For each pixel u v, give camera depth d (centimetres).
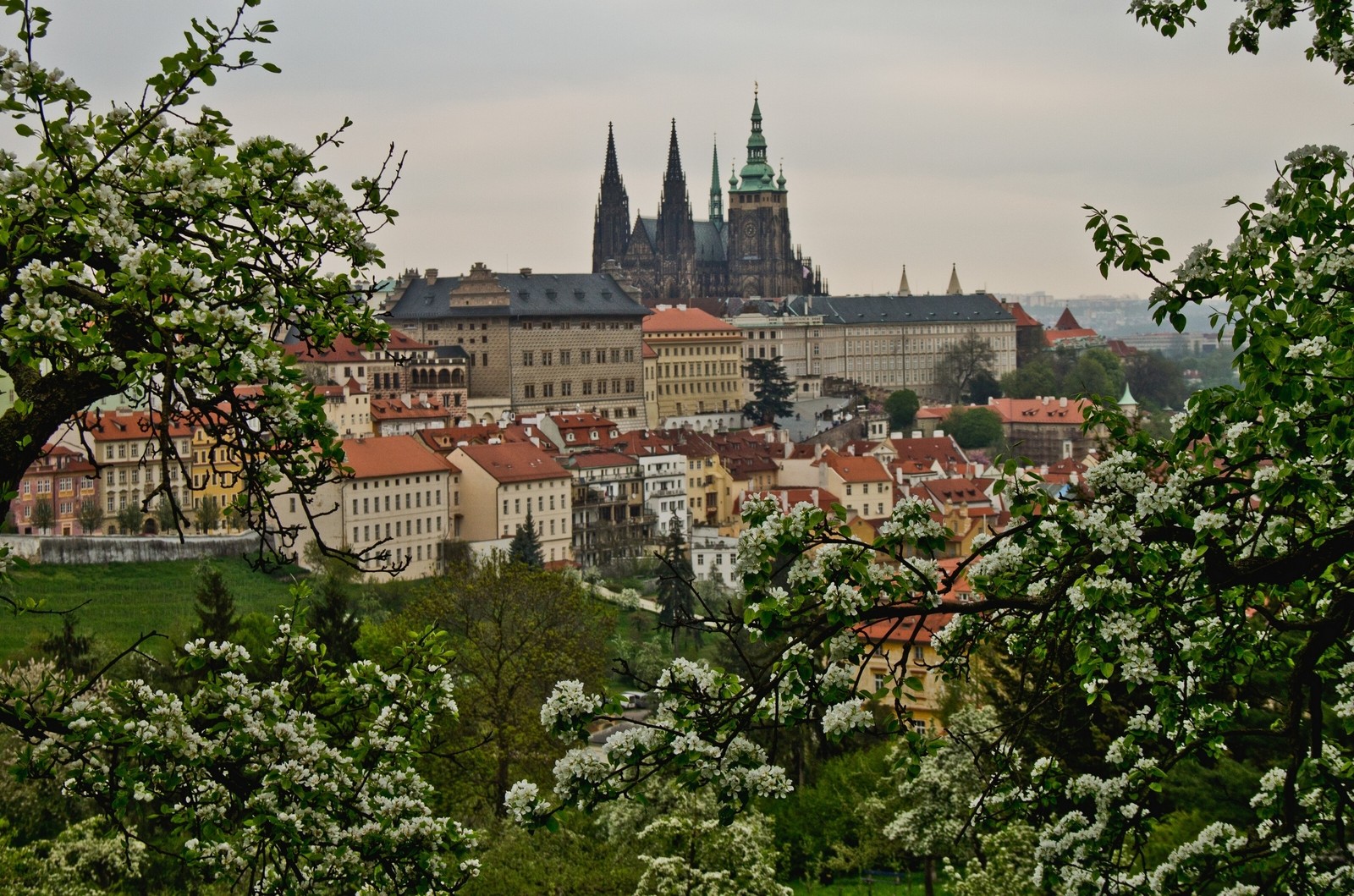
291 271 2975
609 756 2736
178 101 2903
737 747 2742
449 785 8950
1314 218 2892
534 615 10938
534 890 6844
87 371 2706
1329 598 2998
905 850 8300
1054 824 3189
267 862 2856
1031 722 2886
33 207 2653
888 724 2797
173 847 5906
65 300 2605
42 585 19612
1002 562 2827
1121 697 4469
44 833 8088
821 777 9194
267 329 3011
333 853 2786
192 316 2672
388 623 12338
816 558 2755
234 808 2870
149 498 2608
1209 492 2866
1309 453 2764
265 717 2845
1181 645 2753
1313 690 2764
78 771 2717
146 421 2683
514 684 9781
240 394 2911
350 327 3002
